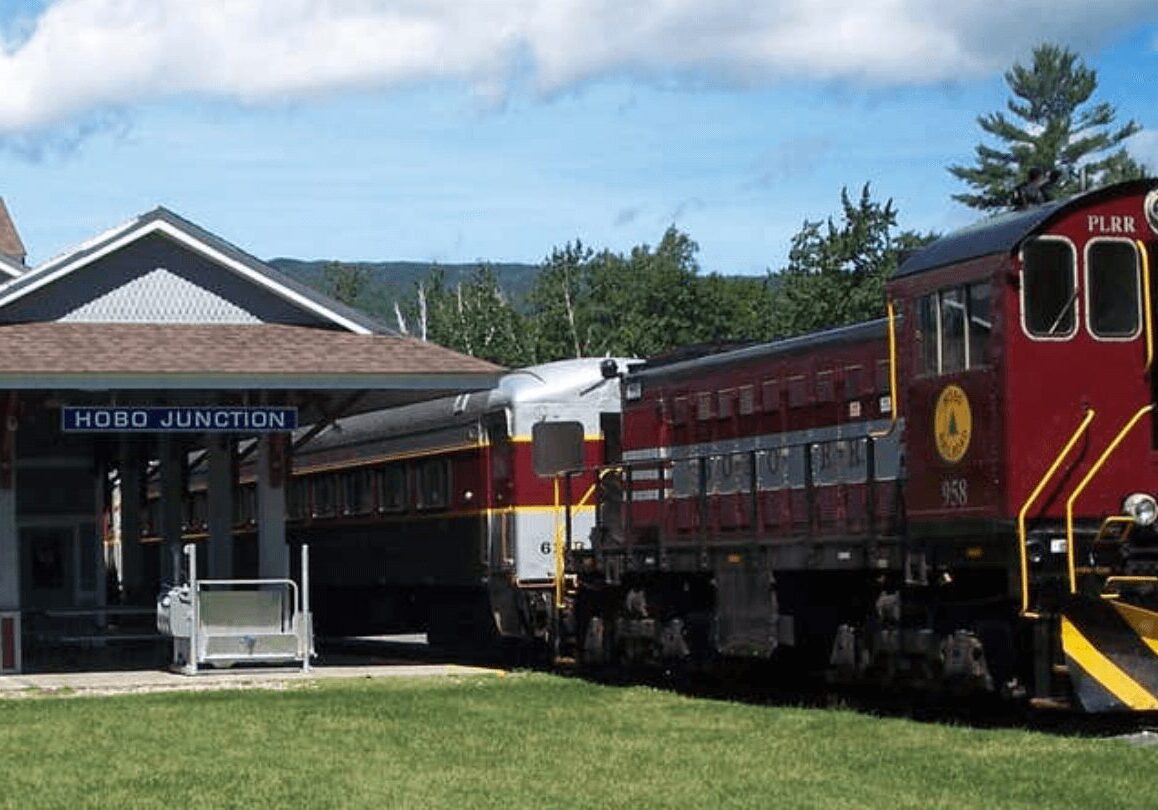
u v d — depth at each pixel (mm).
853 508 20938
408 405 32594
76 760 17453
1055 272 17828
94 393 28109
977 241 18328
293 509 38094
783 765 15820
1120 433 17797
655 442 25875
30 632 34344
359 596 35969
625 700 22047
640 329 88375
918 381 19094
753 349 23609
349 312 28016
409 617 34031
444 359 26875
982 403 17969
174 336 27047
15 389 24859
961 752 16109
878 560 19875
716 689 23609
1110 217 17984
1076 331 17828
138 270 27812
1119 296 17969
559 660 27109
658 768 15898
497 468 28875
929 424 18891
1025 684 18047
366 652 33875
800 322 61062
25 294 27234
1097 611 17219
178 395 28734
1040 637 17422
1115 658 17188
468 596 31047
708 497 23906
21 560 36844
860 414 21094
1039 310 17766
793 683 23359
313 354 26609
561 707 21281
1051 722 18328
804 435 22266
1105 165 93625
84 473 37219
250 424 26656
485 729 19156
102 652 33438
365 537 34375
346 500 35469
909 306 19266
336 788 15164
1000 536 17703
